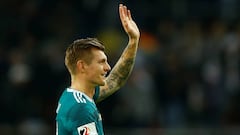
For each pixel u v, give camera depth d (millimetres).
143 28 39781
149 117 35344
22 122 35469
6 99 35656
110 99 35156
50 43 37969
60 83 36094
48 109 35812
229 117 35812
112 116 35125
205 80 36469
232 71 36562
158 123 35438
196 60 37062
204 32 39688
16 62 36406
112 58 36094
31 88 36062
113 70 18062
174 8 41156
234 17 40562
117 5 40250
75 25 39594
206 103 36219
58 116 16281
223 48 37219
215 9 41281
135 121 35062
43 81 36125
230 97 36188
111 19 39875
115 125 35094
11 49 37875
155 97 36188
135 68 35812
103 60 16469
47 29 39219
